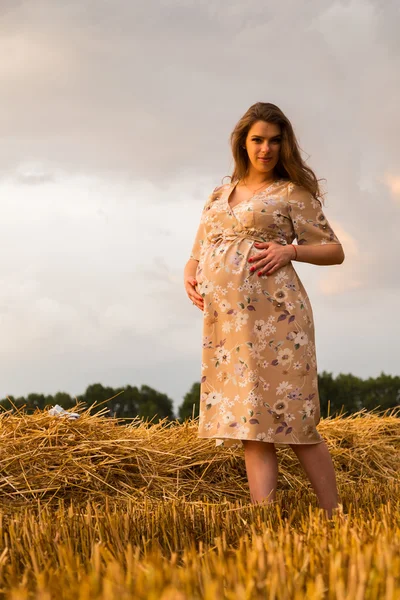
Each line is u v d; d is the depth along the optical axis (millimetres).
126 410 10602
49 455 3449
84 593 1112
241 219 3193
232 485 3770
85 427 3771
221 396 3104
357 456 4348
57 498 3244
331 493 3037
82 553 1851
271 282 3113
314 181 3307
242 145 3363
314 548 1544
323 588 1200
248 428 2969
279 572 1285
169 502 2688
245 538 1771
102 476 3469
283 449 4051
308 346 3113
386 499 2902
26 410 3955
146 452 3703
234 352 3080
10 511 3029
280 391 3031
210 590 1062
